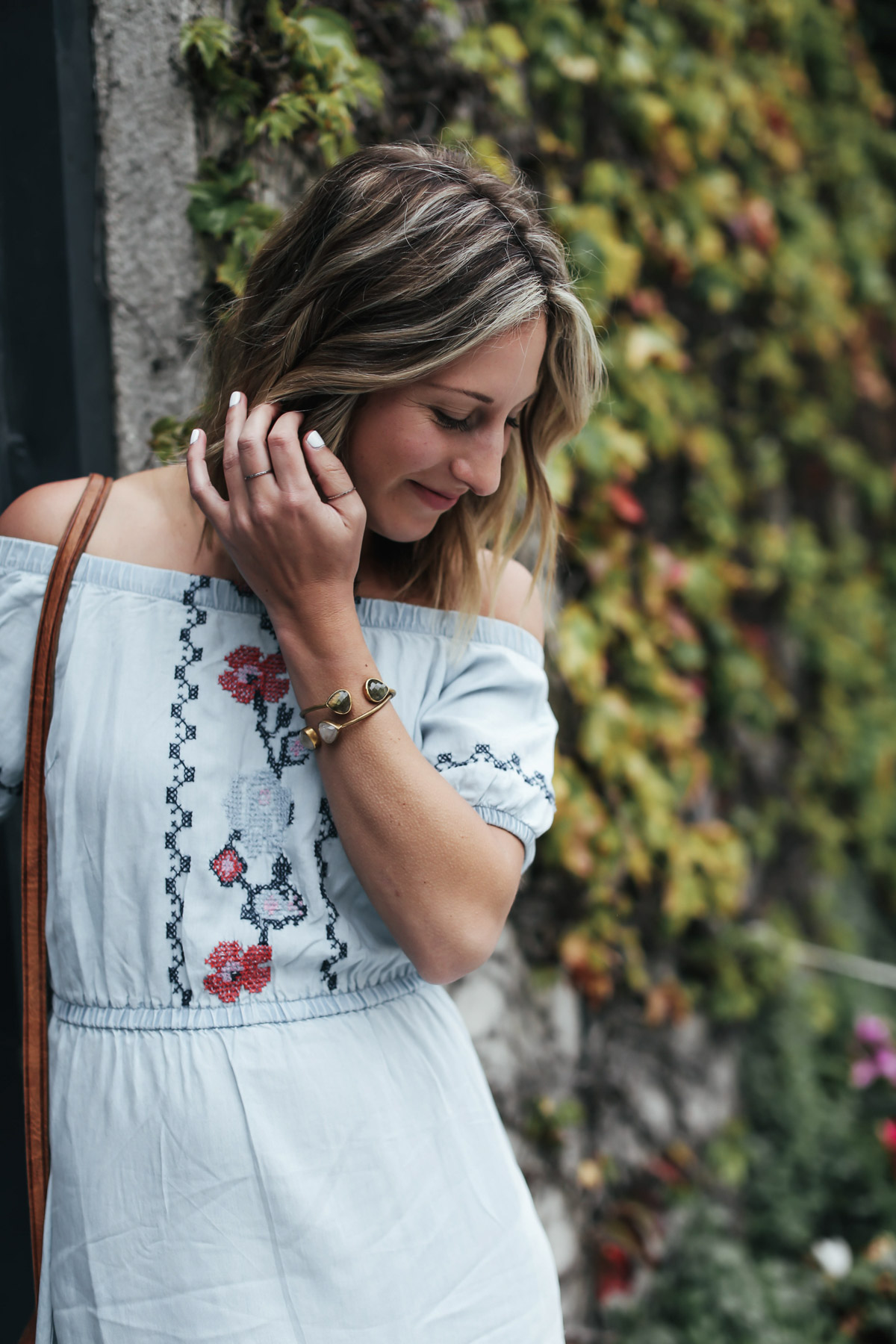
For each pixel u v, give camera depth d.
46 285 1.30
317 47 1.46
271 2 1.39
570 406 0.93
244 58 1.39
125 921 0.83
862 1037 2.79
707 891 2.61
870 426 3.73
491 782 0.88
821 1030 2.84
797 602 3.26
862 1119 2.71
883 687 3.70
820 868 3.33
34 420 1.31
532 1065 2.01
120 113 1.31
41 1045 0.88
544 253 0.82
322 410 0.82
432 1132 0.89
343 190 0.82
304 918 0.85
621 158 2.39
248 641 0.86
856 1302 2.28
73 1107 0.85
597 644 2.19
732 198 2.76
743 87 2.86
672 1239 2.30
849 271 3.50
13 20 1.26
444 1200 0.88
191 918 0.82
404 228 0.78
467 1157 0.92
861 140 3.56
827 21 3.35
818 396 3.43
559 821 2.05
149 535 0.88
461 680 0.95
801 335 3.23
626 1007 2.38
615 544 2.26
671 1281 2.24
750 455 3.05
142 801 0.82
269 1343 0.80
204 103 1.38
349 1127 0.84
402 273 0.77
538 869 2.10
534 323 0.81
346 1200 0.83
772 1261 2.37
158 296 1.36
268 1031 0.84
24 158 1.28
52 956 0.89
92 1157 0.84
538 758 0.94
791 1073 2.70
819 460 3.43
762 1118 2.66
